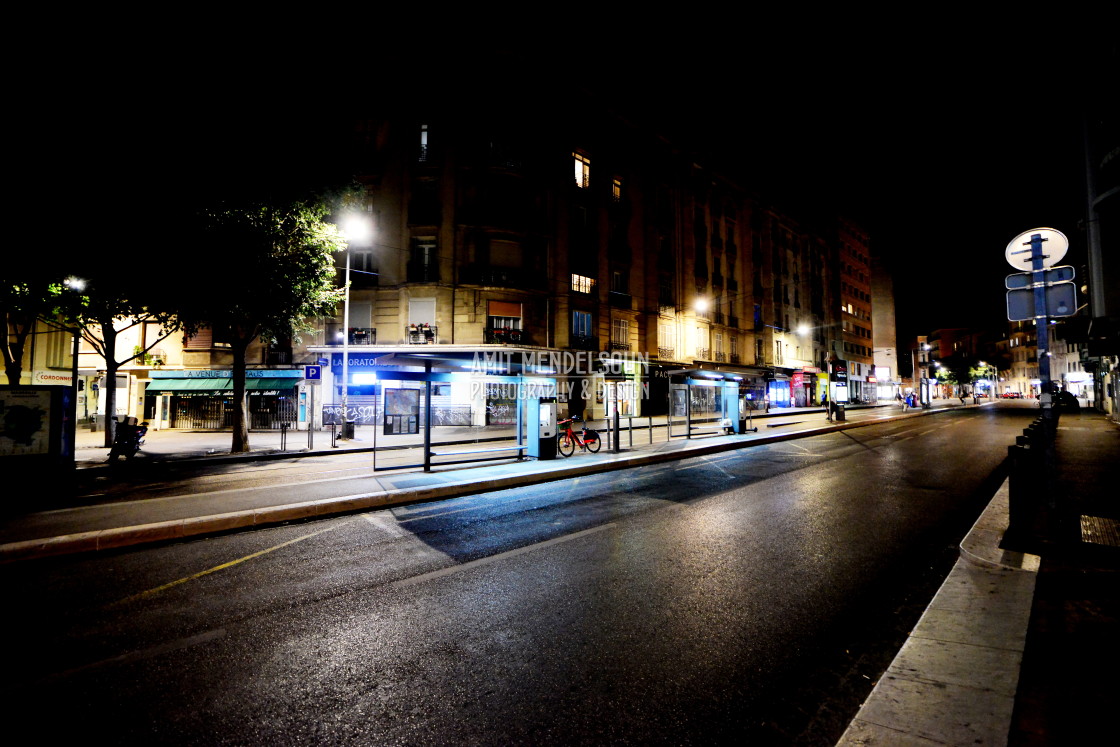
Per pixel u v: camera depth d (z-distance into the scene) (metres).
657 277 30.95
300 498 7.77
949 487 8.72
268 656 3.21
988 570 4.32
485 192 24.22
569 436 13.28
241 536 6.03
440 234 23.45
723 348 36.41
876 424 25.20
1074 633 3.10
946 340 101.12
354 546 5.59
